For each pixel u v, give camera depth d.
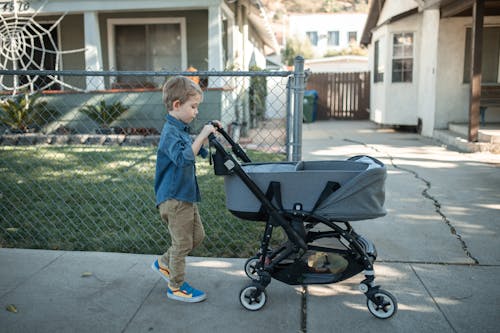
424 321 2.70
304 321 2.71
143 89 9.51
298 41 36.59
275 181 2.75
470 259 3.59
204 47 11.41
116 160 7.23
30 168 6.68
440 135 10.16
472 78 8.34
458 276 3.29
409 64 12.34
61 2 9.83
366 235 4.15
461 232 4.20
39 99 9.89
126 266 3.49
